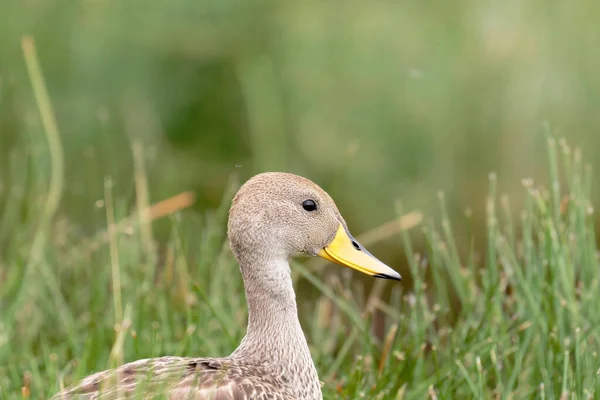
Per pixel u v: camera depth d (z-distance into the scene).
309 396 7.11
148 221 10.01
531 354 8.20
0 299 9.39
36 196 11.08
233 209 7.23
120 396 6.07
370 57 14.59
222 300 9.30
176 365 6.51
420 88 14.38
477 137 14.15
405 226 10.22
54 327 9.35
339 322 9.25
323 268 11.66
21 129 13.72
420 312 8.64
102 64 14.45
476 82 14.39
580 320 8.20
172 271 9.33
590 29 14.58
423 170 14.04
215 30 14.79
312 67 14.62
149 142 14.12
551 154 8.86
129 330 8.60
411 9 14.98
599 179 13.62
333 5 14.95
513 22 14.69
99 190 13.10
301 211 7.25
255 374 6.82
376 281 11.84
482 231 12.98
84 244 10.56
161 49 14.65
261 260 7.16
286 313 7.14
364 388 8.13
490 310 8.31
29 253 10.07
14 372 7.99
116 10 14.64
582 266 8.57
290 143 14.27
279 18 14.88
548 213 8.45
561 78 14.35
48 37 14.34
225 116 14.56
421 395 7.91
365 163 13.98
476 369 8.09
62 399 6.09
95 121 14.08
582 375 7.67
